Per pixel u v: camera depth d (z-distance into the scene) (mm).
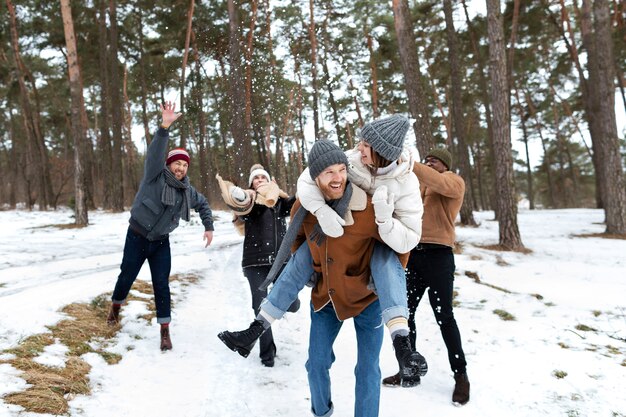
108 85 25781
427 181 2902
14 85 28625
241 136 13477
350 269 2057
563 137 40438
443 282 2959
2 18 23719
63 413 2307
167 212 3479
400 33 10219
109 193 22141
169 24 22844
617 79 24375
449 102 30359
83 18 23453
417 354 1700
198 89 24531
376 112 23328
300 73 24094
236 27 15023
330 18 22531
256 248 3375
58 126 33594
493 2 10148
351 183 1966
